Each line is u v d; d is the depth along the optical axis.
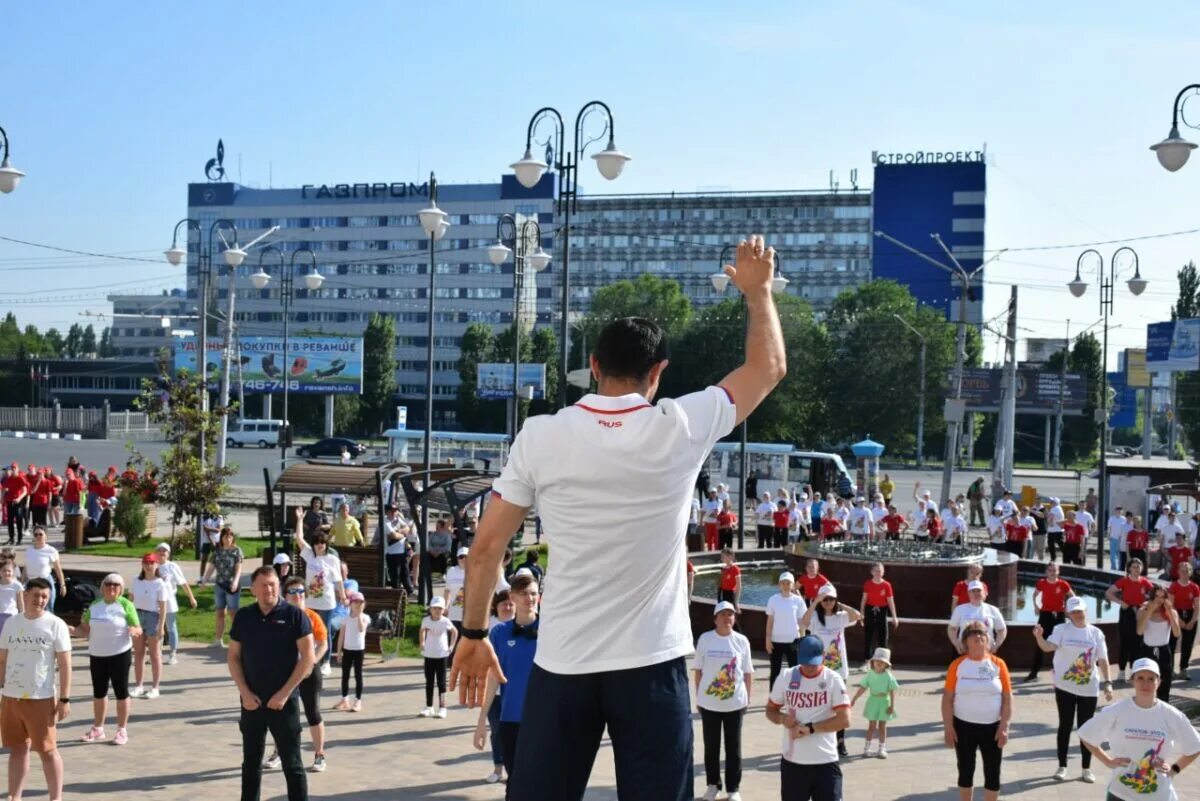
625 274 135.62
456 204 138.62
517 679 10.21
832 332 97.62
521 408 91.38
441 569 28.42
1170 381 69.81
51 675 10.58
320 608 17.97
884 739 14.44
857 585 25.47
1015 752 14.88
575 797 2.73
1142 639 18.31
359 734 14.57
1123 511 34.47
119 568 29.56
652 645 2.72
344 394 97.94
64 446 79.00
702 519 35.41
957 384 41.69
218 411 32.06
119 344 163.88
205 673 17.94
